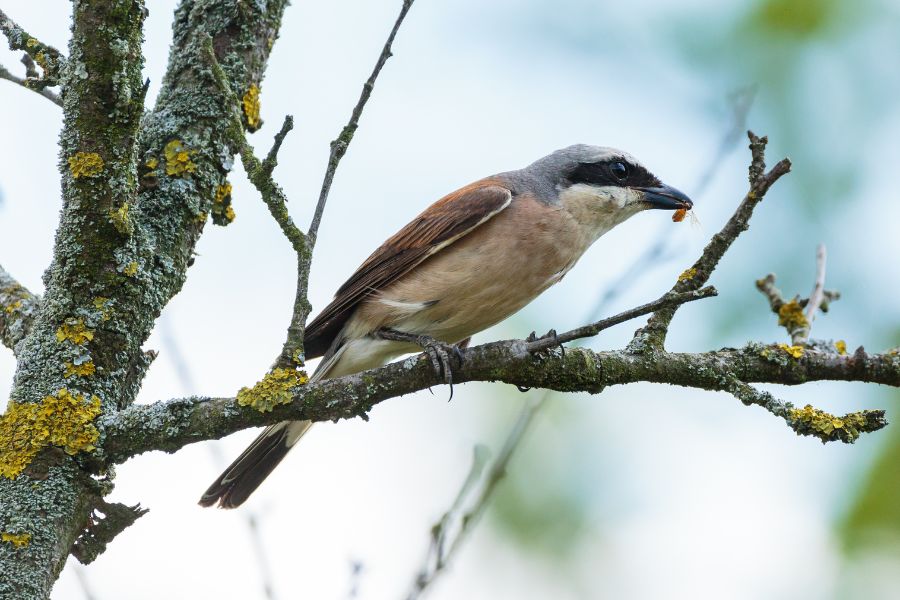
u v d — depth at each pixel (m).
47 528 7.17
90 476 7.43
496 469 8.19
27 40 7.95
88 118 7.50
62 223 7.81
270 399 7.40
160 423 7.43
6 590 6.89
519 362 7.95
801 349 8.53
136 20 7.43
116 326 7.79
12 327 8.15
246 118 9.27
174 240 8.52
